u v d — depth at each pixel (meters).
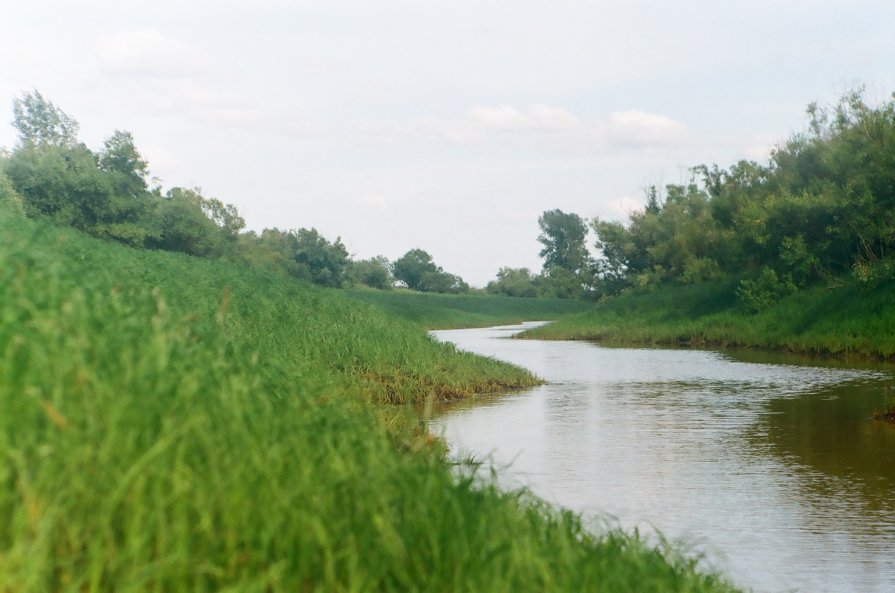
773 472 14.71
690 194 89.75
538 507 7.91
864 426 19.28
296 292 33.34
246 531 4.64
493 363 30.05
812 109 65.62
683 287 70.81
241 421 5.82
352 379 21.08
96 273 11.76
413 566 5.01
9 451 4.33
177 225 65.25
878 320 40.12
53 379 5.07
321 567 4.73
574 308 146.50
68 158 59.22
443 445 12.46
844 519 11.77
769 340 44.88
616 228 91.94
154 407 5.21
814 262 50.62
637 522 11.62
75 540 4.26
